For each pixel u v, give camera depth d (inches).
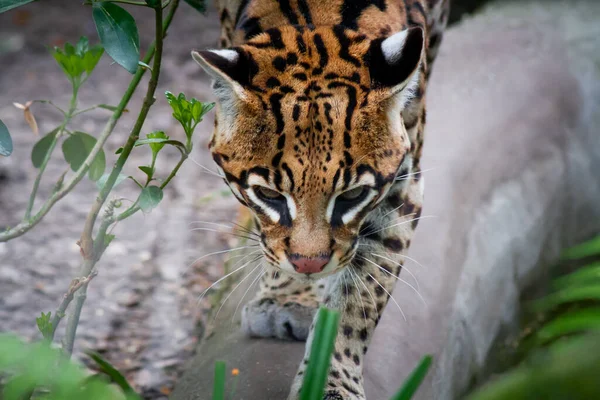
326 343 196.2
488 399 140.7
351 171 232.2
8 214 471.2
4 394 175.0
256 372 277.0
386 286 264.1
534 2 596.1
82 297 241.0
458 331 332.2
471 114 438.9
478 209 388.5
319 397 194.1
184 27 741.3
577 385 129.5
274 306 299.6
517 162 432.5
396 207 264.5
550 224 447.2
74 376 138.5
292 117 228.5
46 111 586.9
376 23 262.2
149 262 443.2
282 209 238.1
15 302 402.9
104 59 682.8
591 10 581.6
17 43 689.6
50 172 518.6
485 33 540.1
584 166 487.8
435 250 346.9
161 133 232.8
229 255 425.7
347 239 241.6
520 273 410.0
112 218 241.3
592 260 468.1
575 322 348.8
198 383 284.2
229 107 235.9
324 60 237.3
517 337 402.3
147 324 398.0
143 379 362.6
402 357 296.0
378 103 233.1
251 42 241.3
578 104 499.5
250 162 234.7
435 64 493.0
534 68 495.5
